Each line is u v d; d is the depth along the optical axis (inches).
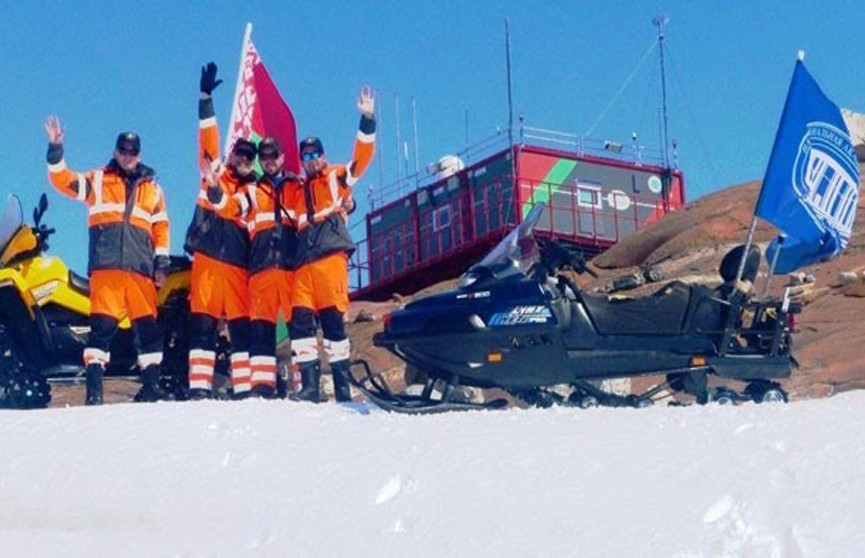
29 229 431.2
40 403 435.5
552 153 1152.2
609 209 1170.0
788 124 429.7
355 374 596.4
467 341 357.4
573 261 364.2
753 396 388.2
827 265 672.4
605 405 374.9
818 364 499.2
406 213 1267.2
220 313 390.6
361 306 845.8
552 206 1139.3
